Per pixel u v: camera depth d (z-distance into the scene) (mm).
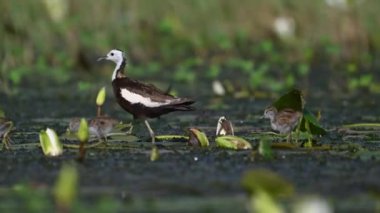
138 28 26562
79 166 11664
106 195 9961
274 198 9375
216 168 11484
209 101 20219
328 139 14109
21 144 13602
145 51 26625
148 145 13555
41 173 11250
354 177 10852
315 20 27922
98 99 14281
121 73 15008
